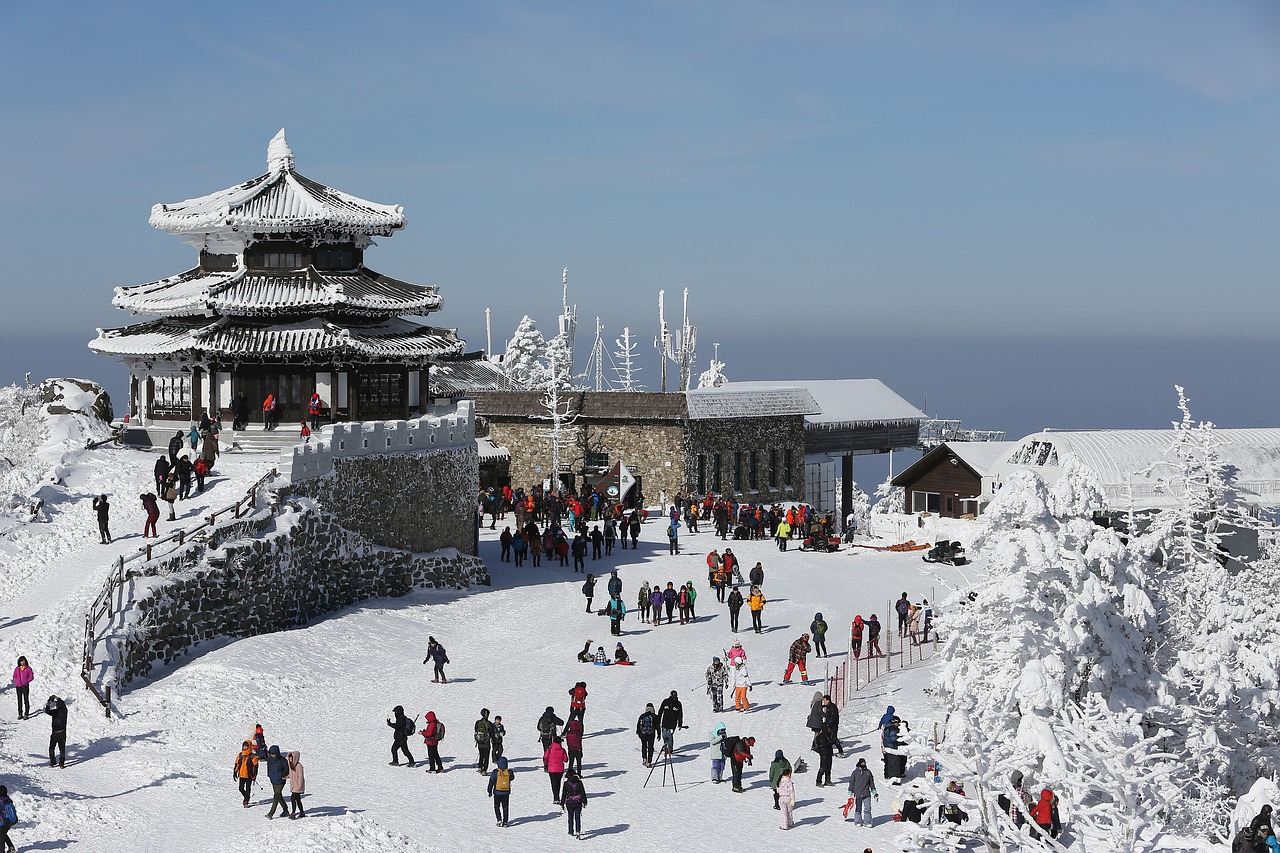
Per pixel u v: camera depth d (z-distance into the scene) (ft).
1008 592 125.18
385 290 202.90
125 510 159.12
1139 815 89.30
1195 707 127.44
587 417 283.18
